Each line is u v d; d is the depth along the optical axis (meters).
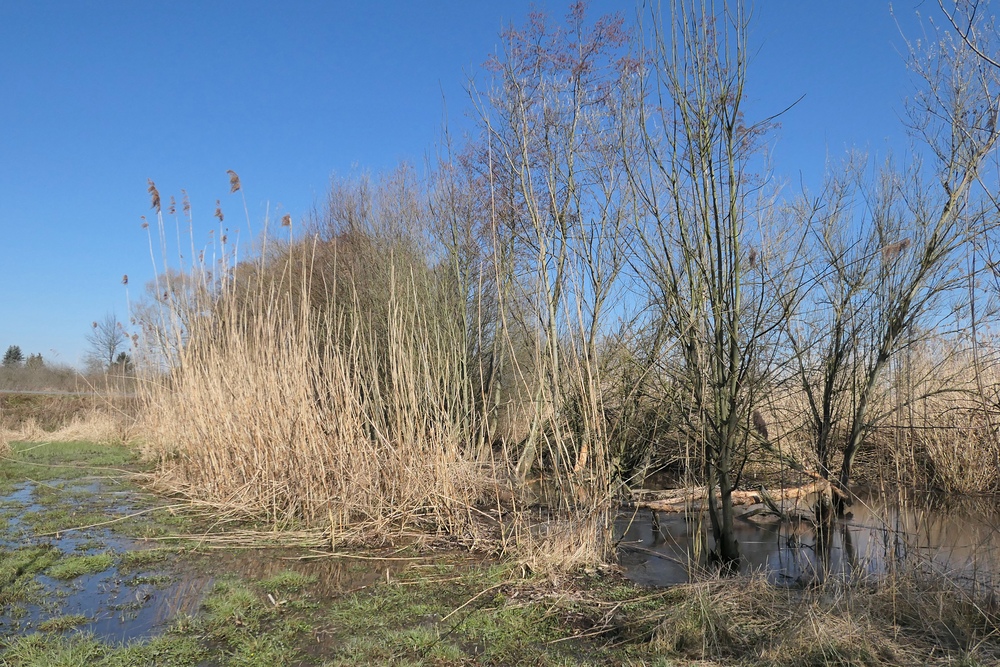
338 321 12.66
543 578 6.19
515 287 10.82
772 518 9.10
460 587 6.09
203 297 11.27
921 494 9.00
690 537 7.88
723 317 6.43
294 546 7.50
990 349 6.95
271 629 5.10
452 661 4.55
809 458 9.67
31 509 9.60
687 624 4.75
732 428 6.50
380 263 13.77
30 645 4.74
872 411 9.44
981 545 7.01
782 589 5.68
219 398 10.00
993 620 4.65
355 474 8.35
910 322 8.45
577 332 8.18
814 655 4.16
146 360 14.02
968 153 7.79
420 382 9.97
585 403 6.93
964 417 9.44
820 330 9.34
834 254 9.14
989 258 5.57
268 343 9.95
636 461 9.00
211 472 9.92
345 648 4.73
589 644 4.83
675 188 6.41
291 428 8.98
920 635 4.54
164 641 4.81
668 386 7.32
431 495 8.20
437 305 12.75
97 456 15.16
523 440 11.48
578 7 9.48
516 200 10.85
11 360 51.69
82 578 6.39
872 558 6.48
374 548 7.44
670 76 6.36
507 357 13.20
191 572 6.60
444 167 12.66
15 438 18.52
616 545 7.32
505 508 8.87
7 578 6.25
